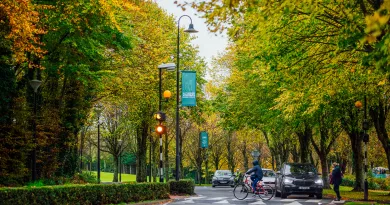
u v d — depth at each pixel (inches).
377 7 521.7
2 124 969.5
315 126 1475.1
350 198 1173.1
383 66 425.1
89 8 894.4
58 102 1381.6
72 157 1483.8
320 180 1193.4
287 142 2140.7
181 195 1290.6
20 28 671.8
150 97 1593.3
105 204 876.0
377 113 1219.2
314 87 822.5
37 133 1102.4
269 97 1486.2
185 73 1263.5
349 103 1312.7
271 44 741.9
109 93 1477.6
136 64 1409.9
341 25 658.2
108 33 1159.0
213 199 1132.5
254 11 562.6
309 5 483.5
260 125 1729.8
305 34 729.0
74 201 762.2
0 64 963.3
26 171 1029.2
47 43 1069.1
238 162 3681.1
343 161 2967.5
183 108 2006.6
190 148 3174.2
